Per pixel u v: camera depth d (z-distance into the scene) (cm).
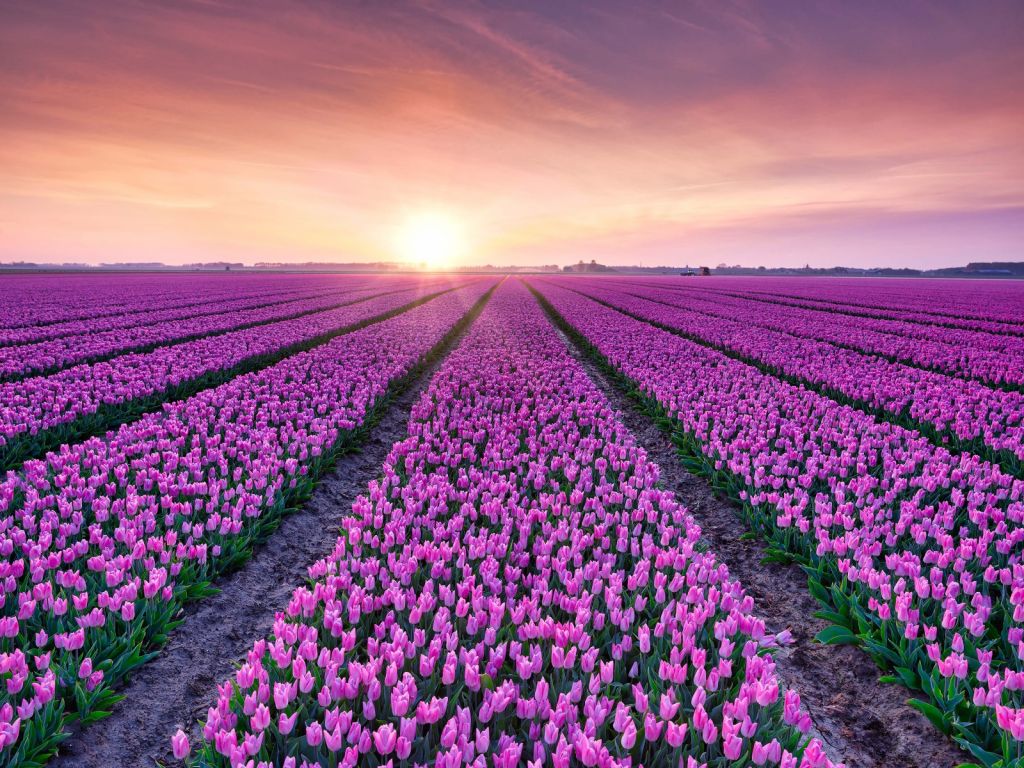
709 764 304
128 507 574
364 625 429
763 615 559
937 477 689
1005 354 1736
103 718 407
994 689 343
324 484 850
